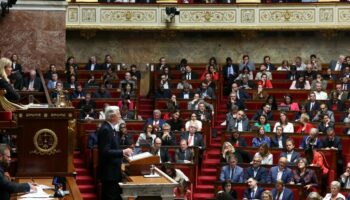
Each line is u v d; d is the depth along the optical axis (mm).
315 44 45281
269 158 30016
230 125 33438
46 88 35625
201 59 45625
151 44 45594
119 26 44406
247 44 45500
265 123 33219
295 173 28594
